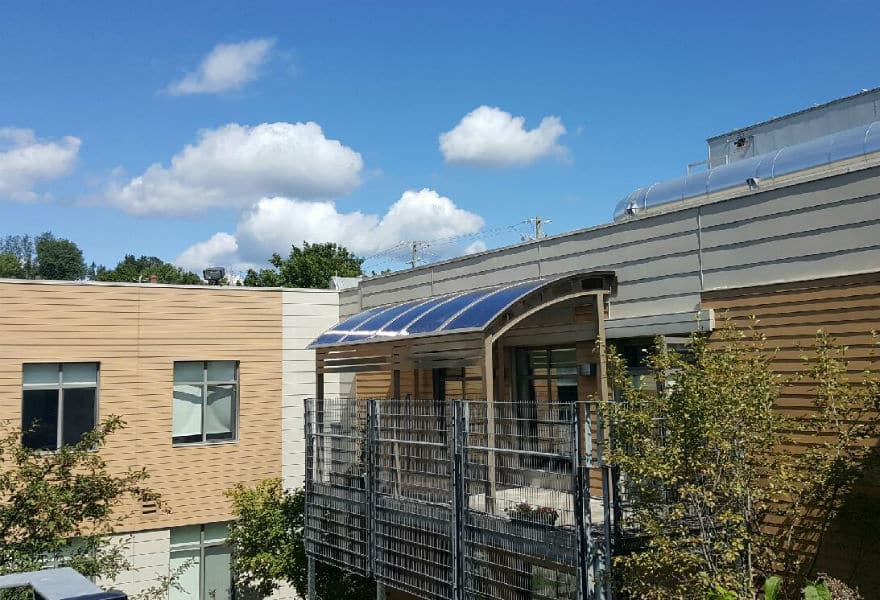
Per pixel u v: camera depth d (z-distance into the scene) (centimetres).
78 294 1636
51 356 1599
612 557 801
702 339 816
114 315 1669
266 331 1845
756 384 778
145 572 1650
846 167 1187
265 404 1830
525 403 888
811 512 871
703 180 1398
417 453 1073
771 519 902
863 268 895
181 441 1736
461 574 971
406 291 1712
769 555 789
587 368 1232
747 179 1305
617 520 809
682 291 1108
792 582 818
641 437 768
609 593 793
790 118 1491
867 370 852
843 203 918
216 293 1791
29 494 1081
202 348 1762
